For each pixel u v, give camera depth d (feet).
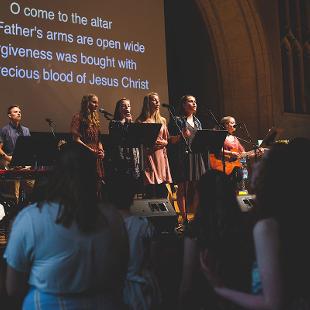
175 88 32.27
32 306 6.20
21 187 18.95
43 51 24.76
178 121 18.98
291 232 5.94
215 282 6.61
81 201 6.26
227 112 31.73
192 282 7.70
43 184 6.93
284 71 33.04
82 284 6.20
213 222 7.63
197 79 32.60
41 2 24.84
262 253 5.77
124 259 6.59
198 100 32.53
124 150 17.44
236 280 7.42
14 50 23.97
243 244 7.54
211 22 31.53
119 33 27.09
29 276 6.40
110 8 26.91
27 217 6.20
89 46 26.08
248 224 7.54
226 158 21.33
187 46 32.55
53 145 15.97
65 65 25.32
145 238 9.42
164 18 30.76
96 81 26.16
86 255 6.21
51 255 6.14
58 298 6.17
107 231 6.38
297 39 33.71
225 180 8.00
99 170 17.72
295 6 33.83
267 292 5.67
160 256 12.91
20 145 15.57
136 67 27.48
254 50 31.45
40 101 24.52
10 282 6.27
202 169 18.53
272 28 32.01
